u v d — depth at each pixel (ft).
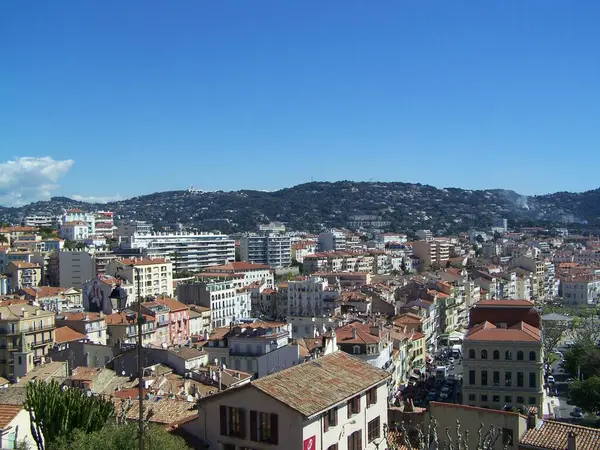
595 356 562.25
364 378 195.83
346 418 183.93
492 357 452.76
